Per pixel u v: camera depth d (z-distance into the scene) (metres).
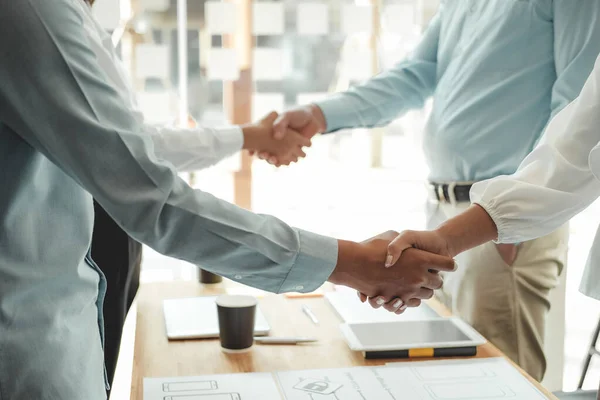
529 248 1.75
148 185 0.86
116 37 3.05
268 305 1.60
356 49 3.45
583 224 4.04
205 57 3.35
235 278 1.02
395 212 4.14
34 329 0.83
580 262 3.79
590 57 1.58
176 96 3.31
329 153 4.24
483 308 1.81
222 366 1.23
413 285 1.17
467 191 1.83
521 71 1.76
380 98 2.12
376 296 1.18
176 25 3.26
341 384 1.14
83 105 0.81
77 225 0.90
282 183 4.29
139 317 1.51
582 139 1.28
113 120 0.84
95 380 0.93
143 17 3.21
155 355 1.28
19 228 0.82
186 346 1.33
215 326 1.42
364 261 1.12
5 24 0.77
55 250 0.87
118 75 1.44
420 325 1.40
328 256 1.07
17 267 0.82
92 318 0.94
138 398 1.09
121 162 0.84
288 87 3.50
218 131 1.96
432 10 3.39
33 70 0.78
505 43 1.77
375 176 4.25
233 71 3.35
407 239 1.22
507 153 1.79
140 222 0.87
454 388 1.13
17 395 0.81
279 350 1.31
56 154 0.82
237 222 0.96
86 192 0.92
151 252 3.57
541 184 1.32
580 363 3.04
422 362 1.25
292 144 2.05
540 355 1.83
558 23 1.65
